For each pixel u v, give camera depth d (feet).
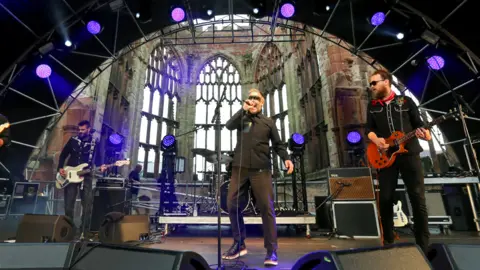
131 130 36.45
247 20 19.66
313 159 34.99
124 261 3.96
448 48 15.17
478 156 15.38
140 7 16.72
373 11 16.40
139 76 40.04
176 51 53.93
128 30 18.25
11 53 15.29
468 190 13.99
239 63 57.57
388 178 7.22
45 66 15.16
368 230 12.03
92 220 12.82
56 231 8.79
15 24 14.38
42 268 4.39
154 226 17.49
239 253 7.56
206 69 58.18
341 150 25.77
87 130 12.59
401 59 17.69
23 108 16.97
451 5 13.96
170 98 51.16
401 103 7.47
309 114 37.06
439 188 14.03
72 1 14.97
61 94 17.93
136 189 21.38
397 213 13.24
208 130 53.26
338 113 26.58
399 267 3.84
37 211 16.42
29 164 20.25
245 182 7.55
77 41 16.93
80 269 4.29
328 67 29.04
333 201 12.82
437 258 4.51
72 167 11.49
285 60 46.62
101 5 15.69
